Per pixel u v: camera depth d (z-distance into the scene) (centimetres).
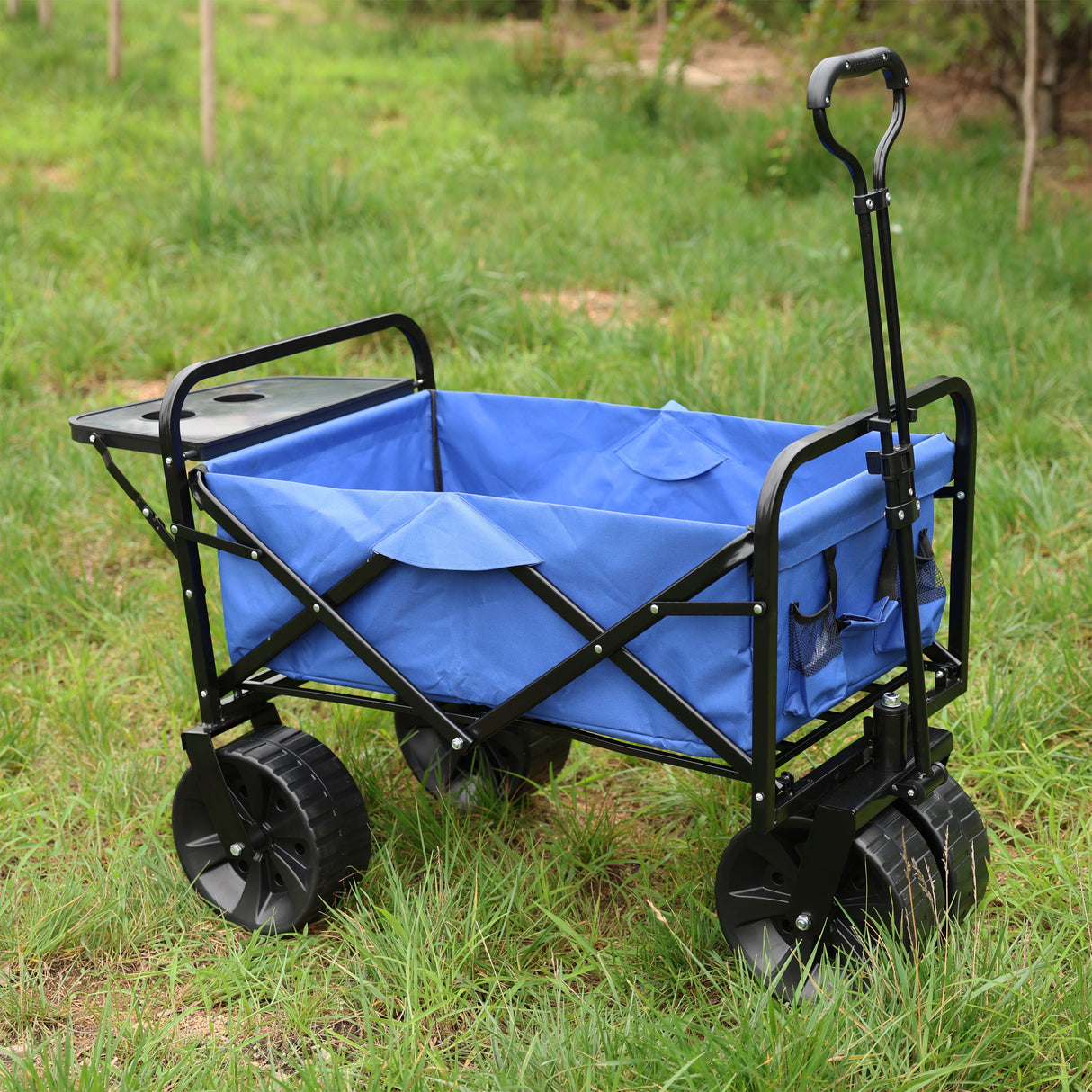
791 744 241
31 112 1106
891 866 230
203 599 274
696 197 875
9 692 374
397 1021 243
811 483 281
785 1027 218
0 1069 226
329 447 298
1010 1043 221
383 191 843
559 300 672
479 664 247
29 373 592
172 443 263
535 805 327
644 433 302
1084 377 546
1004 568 407
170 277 729
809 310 651
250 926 278
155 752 341
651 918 265
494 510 237
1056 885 272
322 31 1764
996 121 1123
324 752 279
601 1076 218
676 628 223
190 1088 226
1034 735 324
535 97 1312
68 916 274
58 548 457
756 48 1695
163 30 1576
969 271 709
